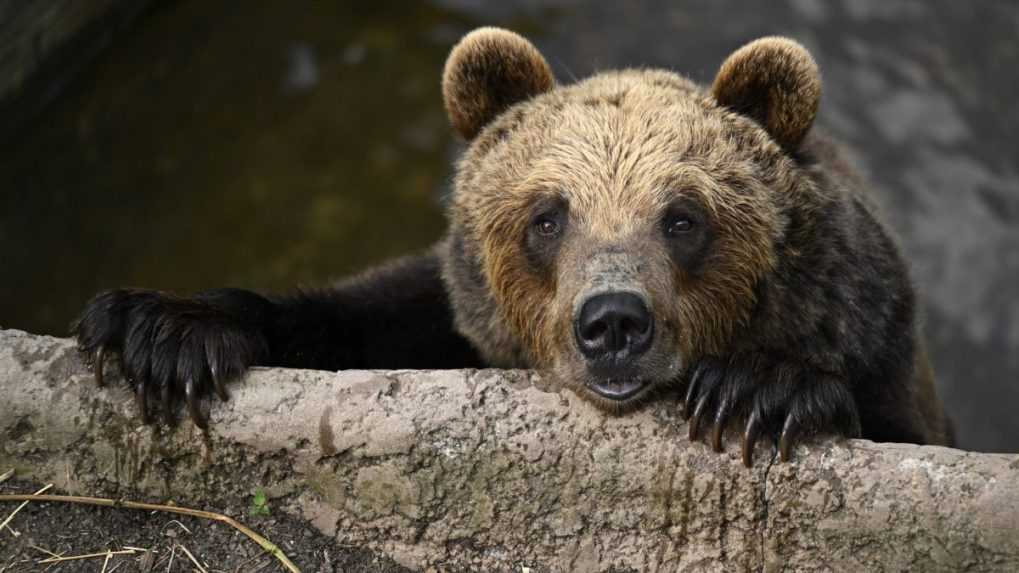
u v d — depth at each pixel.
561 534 9.48
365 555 9.70
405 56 23.58
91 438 9.84
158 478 9.85
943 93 23.28
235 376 9.90
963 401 20.94
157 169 21.06
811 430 9.52
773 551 9.27
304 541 9.72
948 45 24.09
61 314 18.94
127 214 20.42
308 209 21.45
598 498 9.42
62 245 19.58
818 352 10.65
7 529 9.74
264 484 9.73
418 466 9.49
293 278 20.34
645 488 9.38
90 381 9.91
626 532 9.45
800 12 24.22
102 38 19.69
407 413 9.49
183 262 20.31
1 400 9.79
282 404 9.67
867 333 10.84
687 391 9.67
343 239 21.19
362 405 9.55
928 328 21.23
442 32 23.98
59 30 18.47
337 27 23.83
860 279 10.87
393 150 22.50
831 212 10.91
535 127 11.25
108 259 19.84
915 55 23.83
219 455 9.75
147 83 21.41
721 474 9.32
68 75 19.39
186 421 9.81
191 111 21.84
